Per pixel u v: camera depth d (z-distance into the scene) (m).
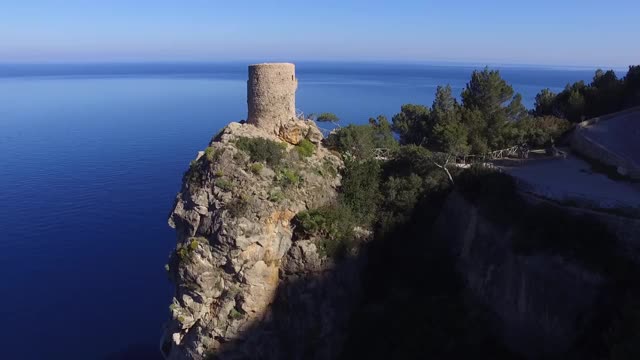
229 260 43.38
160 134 168.12
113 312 64.81
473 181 47.78
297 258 45.66
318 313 46.38
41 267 75.75
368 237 50.19
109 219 93.56
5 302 66.44
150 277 73.62
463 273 46.78
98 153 142.00
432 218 50.69
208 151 46.09
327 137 55.88
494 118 62.69
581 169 51.31
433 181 51.16
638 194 41.97
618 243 36.84
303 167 48.38
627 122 63.12
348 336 47.44
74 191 108.12
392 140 61.22
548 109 78.81
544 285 38.47
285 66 48.97
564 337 37.31
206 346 44.25
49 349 57.41
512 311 41.00
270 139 48.34
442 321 43.84
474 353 41.75
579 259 37.03
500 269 42.06
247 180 44.78
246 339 44.16
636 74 73.19
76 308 65.50
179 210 46.22
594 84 79.69
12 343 58.31
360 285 49.50
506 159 56.78
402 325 44.72
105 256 79.62
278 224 45.44
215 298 44.38
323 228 46.31
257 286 44.16
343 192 50.47
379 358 44.16
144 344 58.53
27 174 121.00
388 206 51.50
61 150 146.38
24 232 87.38
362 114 188.50
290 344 46.34
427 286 47.62
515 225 41.56
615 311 34.38
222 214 43.44
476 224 45.22
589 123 63.38
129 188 110.06
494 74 68.38
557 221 39.09
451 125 58.75
